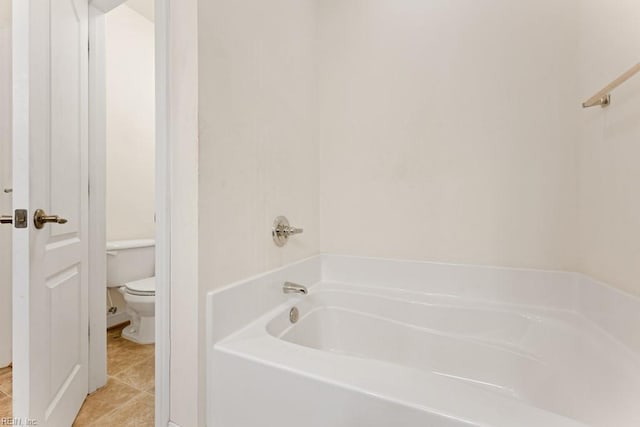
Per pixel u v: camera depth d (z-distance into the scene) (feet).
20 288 3.16
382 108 4.96
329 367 2.45
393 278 4.85
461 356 3.98
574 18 3.78
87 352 4.61
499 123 4.19
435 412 1.89
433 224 4.61
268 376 2.54
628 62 2.79
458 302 4.24
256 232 3.67
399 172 4.85
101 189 4.99
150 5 7.91
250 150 3.57
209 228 2.97
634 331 2.67
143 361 5.80
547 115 3.92
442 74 4.54
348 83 5.22
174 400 3.04
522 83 4.06
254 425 2.62
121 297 7.66
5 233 5.60
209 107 2.97
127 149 7.95
